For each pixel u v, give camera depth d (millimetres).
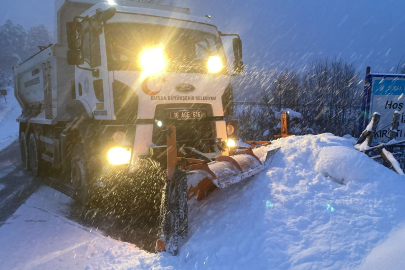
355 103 13812
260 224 3137
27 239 3850
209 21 5488
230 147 5152
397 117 5102
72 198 5574
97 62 4527
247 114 13211
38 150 7566
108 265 3105
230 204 3732
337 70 14453
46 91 6508
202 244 3164
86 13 5211
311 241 2834
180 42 4922
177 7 6469
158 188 4727
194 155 4238
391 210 3119
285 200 3406
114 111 4246
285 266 2578
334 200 3406
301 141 4637
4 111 29844
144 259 3121
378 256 2424
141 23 4680
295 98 13875
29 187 6582
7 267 3133
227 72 5367
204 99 4883
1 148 13852
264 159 4266
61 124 6289
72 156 5488
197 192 4145
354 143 5469
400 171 4352
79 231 4094
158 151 4141
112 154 4160
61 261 3234
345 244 2711
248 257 2773
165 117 4477
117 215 4699
